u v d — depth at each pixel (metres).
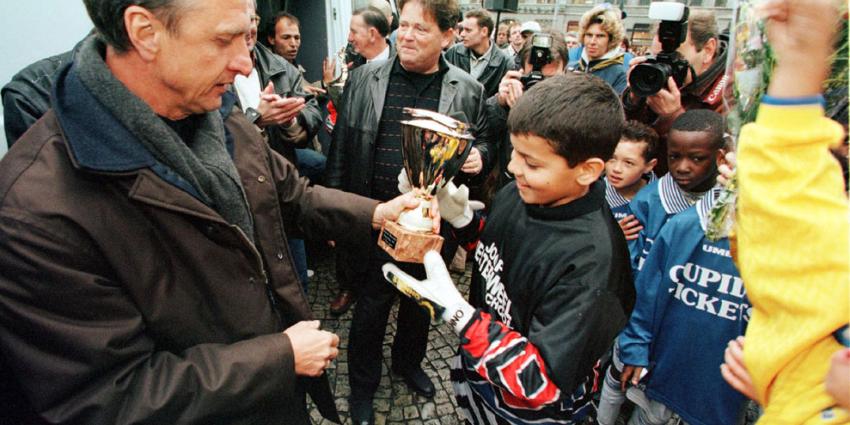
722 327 1.42
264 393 0.91
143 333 0.86
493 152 2.54
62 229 0.73
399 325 2.12
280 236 1.14
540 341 0.95
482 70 4.68
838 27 0.49
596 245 0.98
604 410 1.84
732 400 1.45
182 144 0.87
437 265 1.10
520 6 27.06
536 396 0.93
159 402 0.81
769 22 0.53
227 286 0.94
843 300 0.53
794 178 0.54
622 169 2.02
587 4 25.55
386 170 2.05
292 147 2.45
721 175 1.38
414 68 1.96
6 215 0.71
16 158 0.76
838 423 0.55
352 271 1.99
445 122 1.23
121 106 0.77
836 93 0.60
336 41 5.02
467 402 1.42
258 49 2.34
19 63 1.21
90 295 0.77
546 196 1.04
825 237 0.53
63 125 0.75
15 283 0.72
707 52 2.58
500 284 1.19
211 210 0.87
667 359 1.56
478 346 0.99
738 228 0.66
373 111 2.02
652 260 1.56
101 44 0.84
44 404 0.77
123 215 0.80
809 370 0.59
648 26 22.89
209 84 0.82
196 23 0.73
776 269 0.57
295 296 1.16
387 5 4.33
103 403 0.77
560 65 3.11
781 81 0.53
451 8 1.84
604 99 0.95
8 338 0.75
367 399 2.06
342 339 2.63
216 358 0.88
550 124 0.93
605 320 0.94
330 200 1.32
